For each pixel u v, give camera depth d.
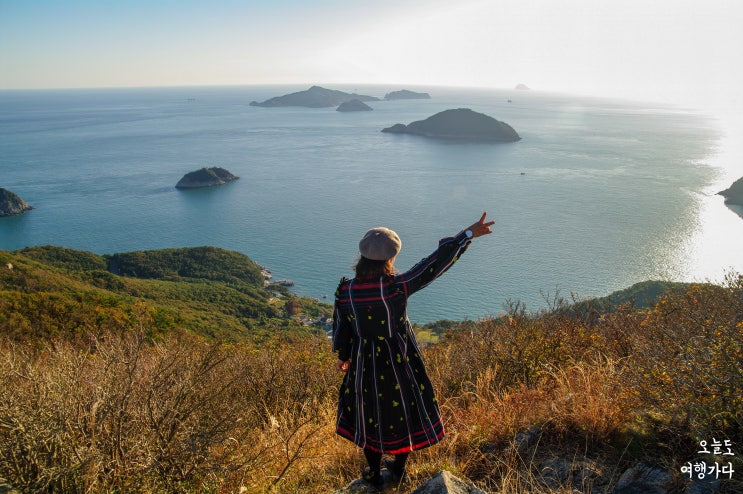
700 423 2.80
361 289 2.62
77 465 2.60
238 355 5.84
